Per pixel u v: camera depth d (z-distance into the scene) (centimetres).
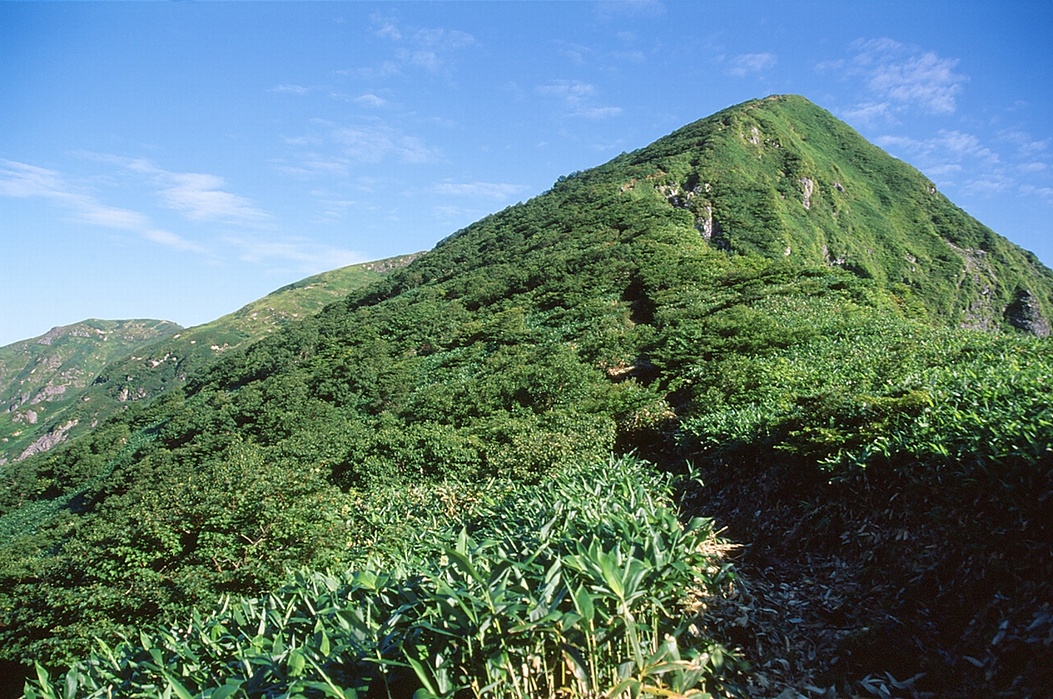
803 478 605
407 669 299
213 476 968
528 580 364
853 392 748
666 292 2731
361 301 5856
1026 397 509
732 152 5966
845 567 485
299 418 2819
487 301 4003
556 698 308
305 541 750
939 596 399
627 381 1669
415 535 740
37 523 3400
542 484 779
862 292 2180
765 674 362
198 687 328
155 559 767
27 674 794
